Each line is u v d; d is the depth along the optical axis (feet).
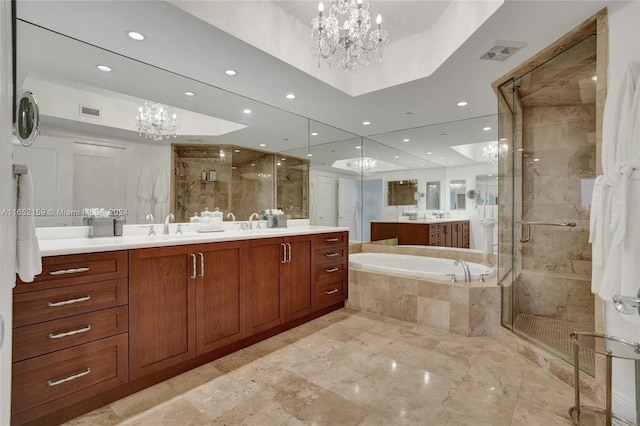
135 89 7.50
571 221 9.46
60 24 5.85
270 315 8.23
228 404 5.43
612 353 4.56
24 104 3.62
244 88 9.12
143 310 5.73
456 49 7.02
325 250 10.08
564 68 7.60
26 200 3.45
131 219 7.47
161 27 5.95
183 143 8.50
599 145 5.60
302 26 7.99
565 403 5.49
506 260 9.36
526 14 5.74
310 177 12.72
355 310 10.71
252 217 10.42
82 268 4.98
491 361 7.04
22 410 4.41
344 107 10.88
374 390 5.88
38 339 4.56
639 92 4.68
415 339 8.25
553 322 9.20
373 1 7.09
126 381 5.48
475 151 13.16
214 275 6.92
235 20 6.35
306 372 6.54
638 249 4.50
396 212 15.03
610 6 5.44
